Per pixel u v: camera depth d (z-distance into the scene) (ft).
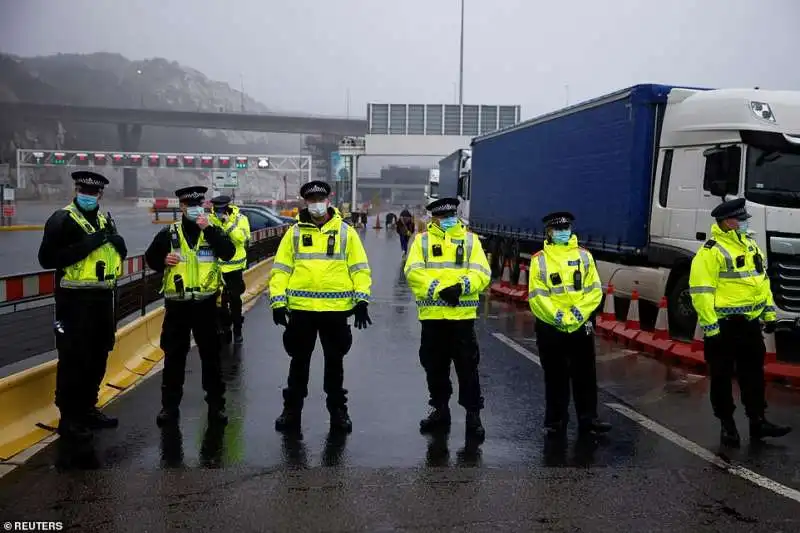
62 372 21.93
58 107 473.67
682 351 34.91
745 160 35.40
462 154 95.04
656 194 42.04
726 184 36.04
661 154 41.78
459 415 25.46
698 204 38.42
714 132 37.50
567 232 22.90
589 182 49.24
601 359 36.06
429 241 23.25
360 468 19.83
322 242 23.09
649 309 50.55
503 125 195.52
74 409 22.16
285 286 23.17
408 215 96.02
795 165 35.50
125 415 24.81
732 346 22.90
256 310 50.96
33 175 465.47
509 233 67.92
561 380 23.11
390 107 194.18
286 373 31.24
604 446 22.11
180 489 18.16
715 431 23.95
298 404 23.61
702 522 16.70
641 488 18.67
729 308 22.79
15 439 21.26
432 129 194.70
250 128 485.56
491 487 18.56
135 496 17.71
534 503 17.58
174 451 21.06
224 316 38.04
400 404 26.66
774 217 34.53
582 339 23.12
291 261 23.39
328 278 23.00
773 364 31.73
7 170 169.37
